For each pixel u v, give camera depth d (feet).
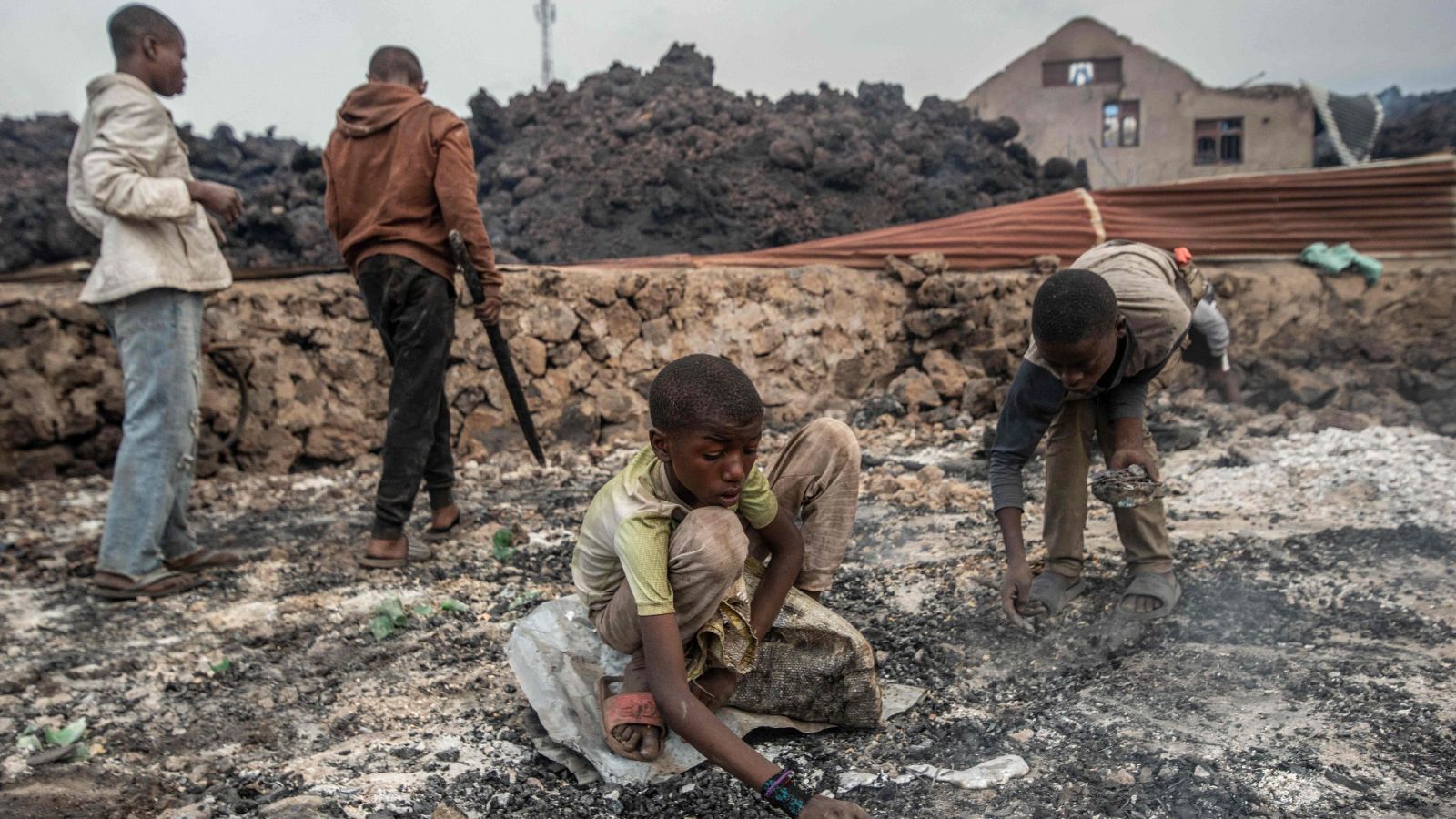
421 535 15.29
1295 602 10.85
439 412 14.87
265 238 33.24
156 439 13.20
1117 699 9.01
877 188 40.86
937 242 23.90
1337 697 8.77
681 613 7.91
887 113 49.80
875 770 8.13
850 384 22.88
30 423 19.13
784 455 9.36
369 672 10.62
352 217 14.08
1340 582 11.33
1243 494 15.10
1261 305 23.82
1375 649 9.70
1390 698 8.69
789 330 22.57
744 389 7.29
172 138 13.42
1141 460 9.71
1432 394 20.90
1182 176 71.05
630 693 8.24
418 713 9.68
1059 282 9.05
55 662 11.14
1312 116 69.15
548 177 42.32
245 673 10.71
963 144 46.11
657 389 7.43
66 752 9.02
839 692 8.56
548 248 39.01
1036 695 9.26
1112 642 10.14
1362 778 7.55
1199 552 12.39
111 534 13.14
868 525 14.57
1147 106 71.15
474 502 17.33
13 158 47.98
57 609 12.87
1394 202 24.89
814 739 8.71
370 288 13.91
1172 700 8.92
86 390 19.48
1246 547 12.48
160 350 13.10
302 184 39.09
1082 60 71.51
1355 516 13.70
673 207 38.73
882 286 23.20
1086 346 8.92
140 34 13.14
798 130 42.32
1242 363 23.11
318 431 20.17
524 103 47.21
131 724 9.66
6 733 9.57
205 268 13.43
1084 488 10.94
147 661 11.10
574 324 21.16
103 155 12.59
